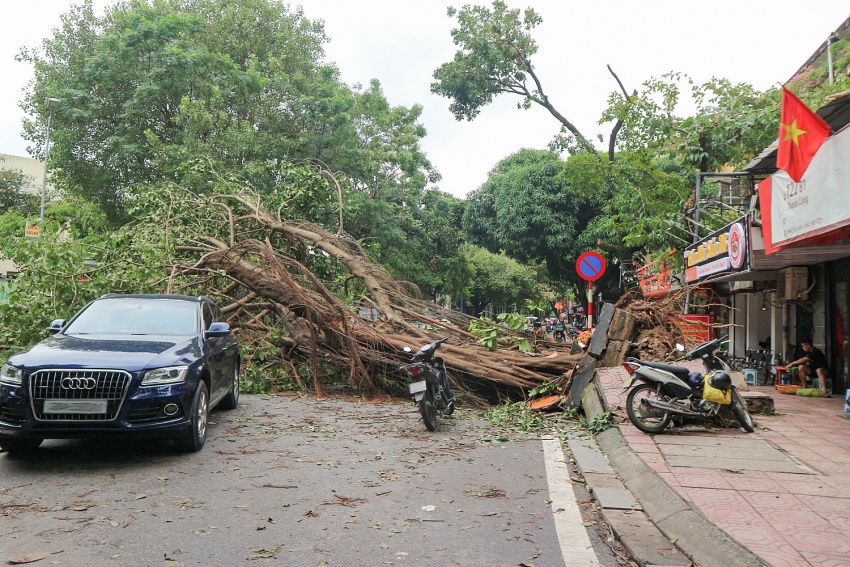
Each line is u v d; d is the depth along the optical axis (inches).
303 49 1144.2
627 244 762.8
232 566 163.3
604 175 892.0
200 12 1101.1
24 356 266.7
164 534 185.6
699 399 327.0
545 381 464.4
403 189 1280.8
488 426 382.3
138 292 486.6
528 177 1315.2
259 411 405.4
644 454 279.0
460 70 1225.4
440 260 1514.5
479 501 224.4
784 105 326.0
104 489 229.8
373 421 387.2
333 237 591.5
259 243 519.8
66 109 930.1
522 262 1455.5
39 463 265.4
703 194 976.9
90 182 979.9
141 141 954.1
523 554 175.0
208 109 922.7
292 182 674.8
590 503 224.5
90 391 256.4
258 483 241.6
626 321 464.4
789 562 158.6
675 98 742.5
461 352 483.2
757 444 299.6
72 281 458.9
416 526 196.7
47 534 184.1
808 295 506.6
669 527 192.1
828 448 291.1
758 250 443.8
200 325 331.3
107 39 932.6
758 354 601.3
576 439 336.2
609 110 766.5
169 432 267.3
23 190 1695.4
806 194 317.4
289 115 1037.8
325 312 497.0
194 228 624.7
